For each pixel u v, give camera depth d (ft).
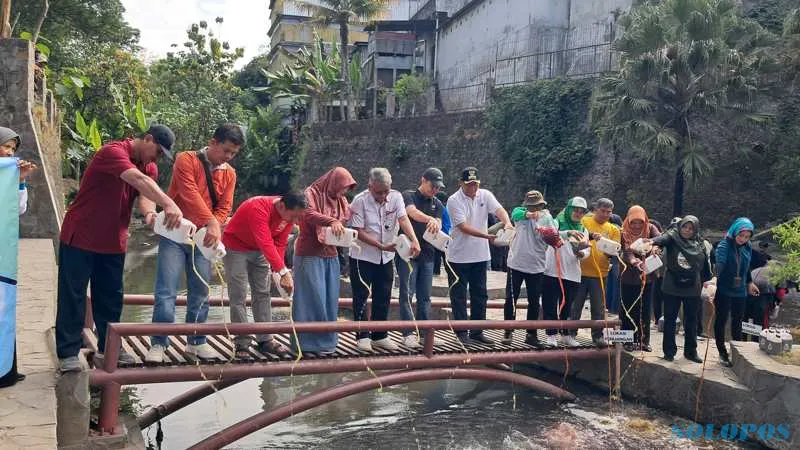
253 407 23.27
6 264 12.77
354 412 22.75
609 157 64.85
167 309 15.94
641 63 51.85
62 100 56.24
